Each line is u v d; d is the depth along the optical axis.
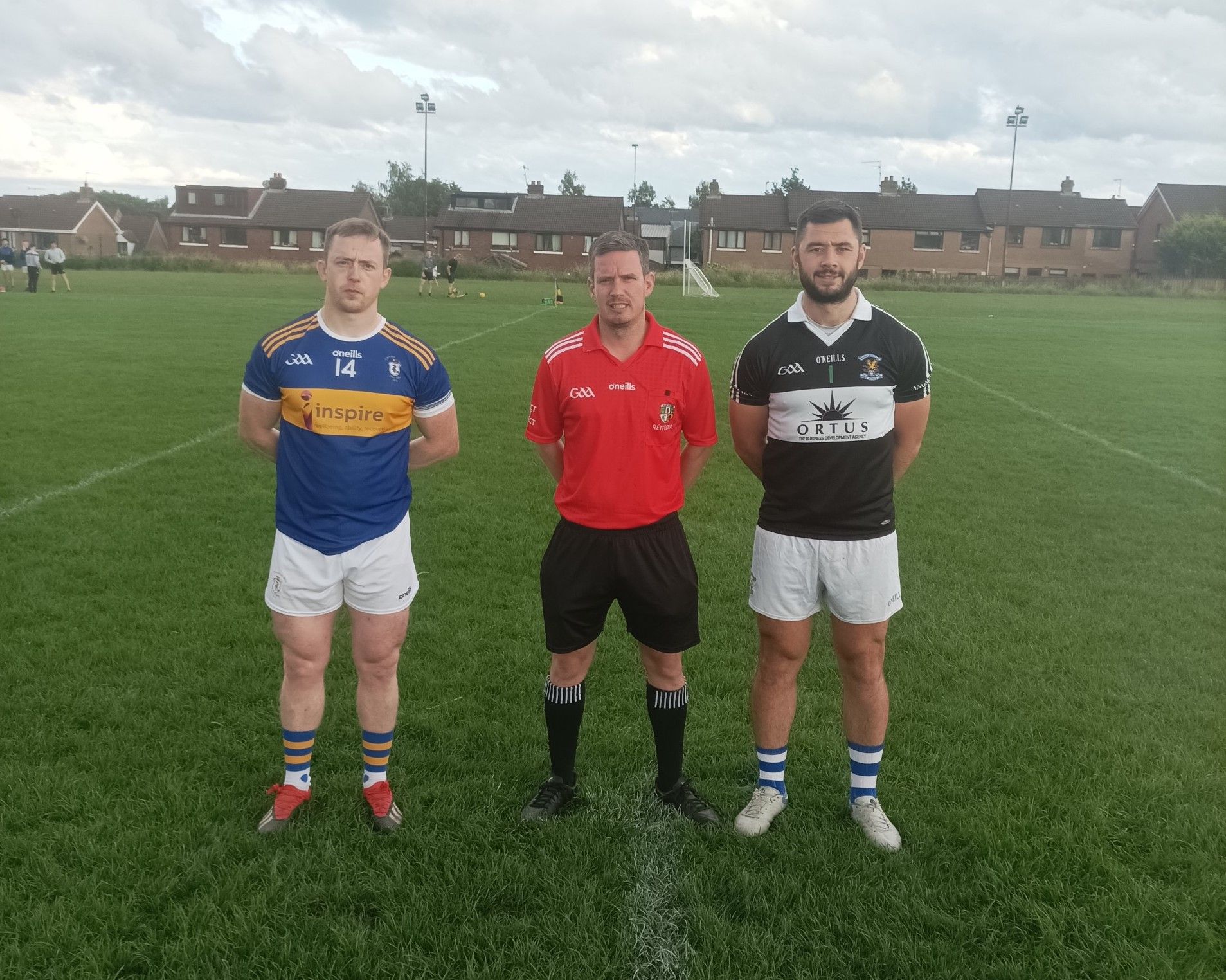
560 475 3.39
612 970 2.52
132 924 2.67
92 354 14.88
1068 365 17.61
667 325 22.83
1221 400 13.72
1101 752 3.71
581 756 3.66
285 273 47.44
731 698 4.20
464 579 5.63
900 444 3.24
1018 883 2.91
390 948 2.60
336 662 4.48
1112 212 66.19
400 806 3.27
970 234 65.38
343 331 2.96
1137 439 10.78
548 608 3.20
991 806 3.29
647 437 3.03
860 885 2.88
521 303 30.38
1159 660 4.63
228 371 13.69
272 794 3.31
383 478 3.03
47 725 3.76
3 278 35.66
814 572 3.09
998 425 11.48
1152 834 3.14
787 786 3.49
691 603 3.20
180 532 6.36
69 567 5.59
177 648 4.52
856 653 3.14
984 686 4.31
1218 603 5.52
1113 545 6.65
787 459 3.07
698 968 2.54
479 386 13.20
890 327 3.03
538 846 3.08
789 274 50.41
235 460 8.45
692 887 2.88
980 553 6.38
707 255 66.69
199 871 2.89
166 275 42.16
